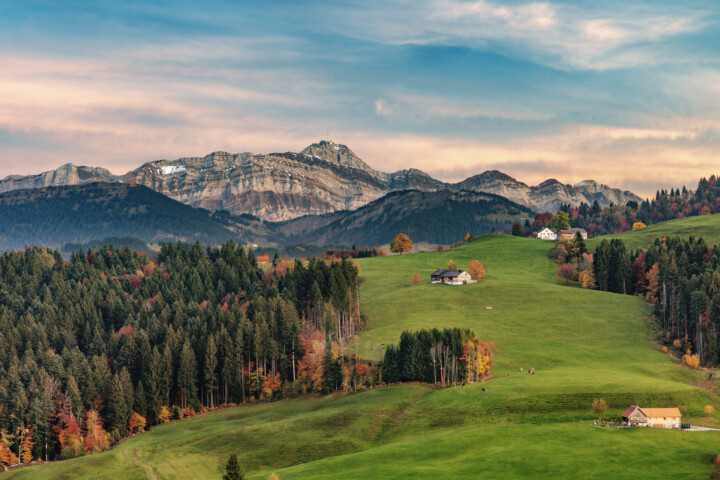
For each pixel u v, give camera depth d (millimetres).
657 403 137125
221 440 141375
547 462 106250
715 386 158375
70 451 161375
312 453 131000
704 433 120188
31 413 169875
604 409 131625
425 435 132000
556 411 135500
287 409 166875
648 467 102750
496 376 166125
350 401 159750
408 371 169625
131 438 168875
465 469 106312
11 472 139750
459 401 145000
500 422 133375
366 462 115500
